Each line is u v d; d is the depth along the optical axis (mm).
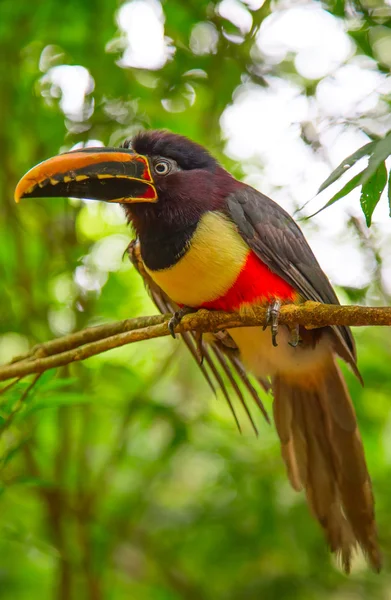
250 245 7555
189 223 7555
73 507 10648
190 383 12078
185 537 11250
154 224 7641
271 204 7984
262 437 11625
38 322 10805
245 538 10758
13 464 10289
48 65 10492
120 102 10367
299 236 8086
